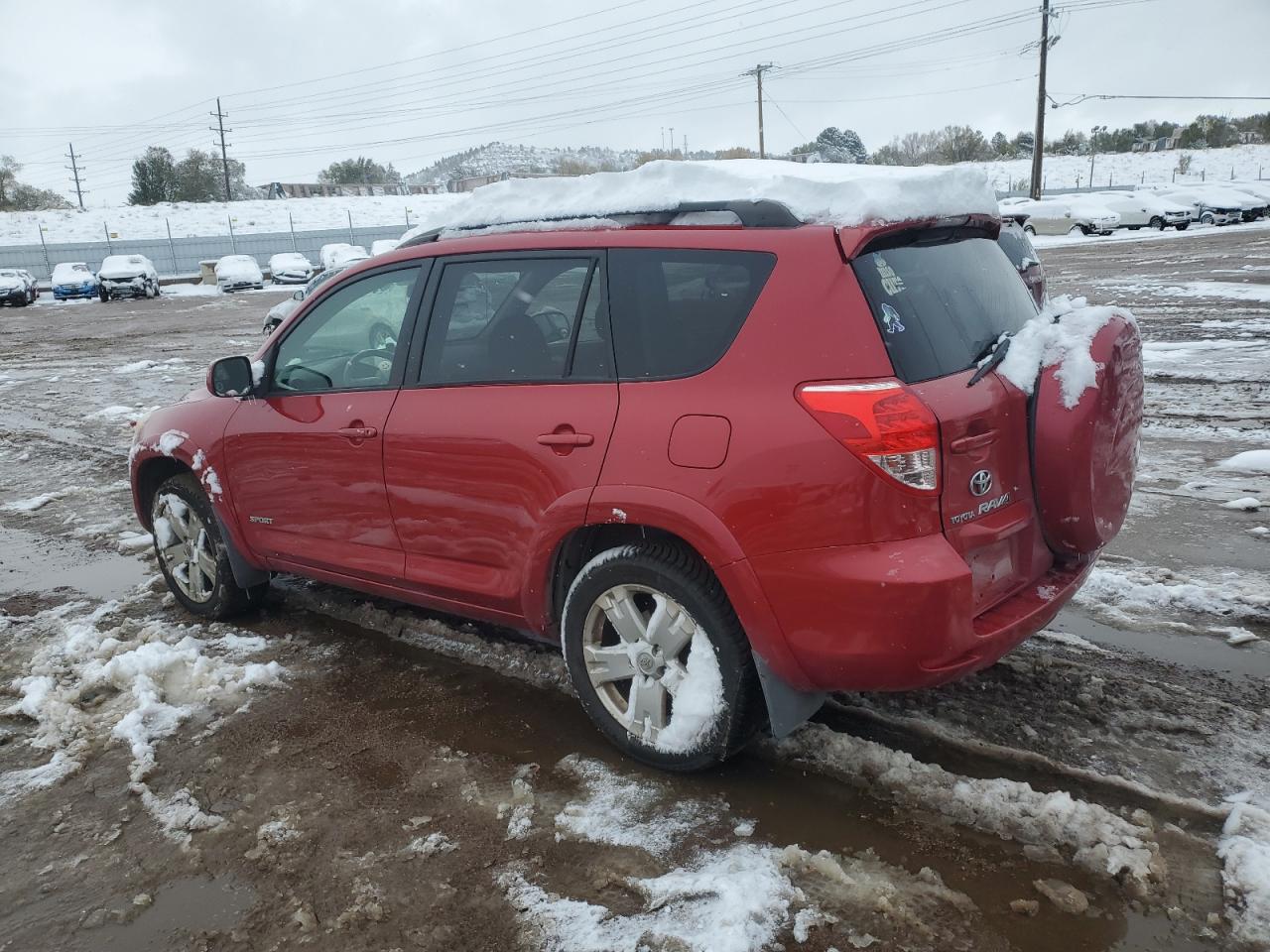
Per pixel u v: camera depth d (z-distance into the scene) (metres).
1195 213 39.38
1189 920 2.45
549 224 3.50
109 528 6.66
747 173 3.24
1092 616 4.30
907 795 2.99
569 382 3.23
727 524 2.81
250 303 31.28
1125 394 3.08
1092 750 3.20
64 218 65.19
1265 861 2.58
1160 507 5.76
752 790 3.09
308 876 2.82
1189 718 3.37
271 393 4.29
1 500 7.68
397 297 3.82
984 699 3.56
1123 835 2.73
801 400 2.72
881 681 2.76
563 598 3.45
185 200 84.00
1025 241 7.38
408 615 4.70
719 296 2.95
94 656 4.41
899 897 2.58
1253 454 6.60
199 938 2.60
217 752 3.54
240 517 4.44
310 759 3.46
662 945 2.46
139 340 20.89
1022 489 2.98
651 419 2.98
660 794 3.10
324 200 74.94
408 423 3.64
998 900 2.55
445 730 3.61
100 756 3.55
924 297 2.89
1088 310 3.16
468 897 2.69
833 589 2.69
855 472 2.64
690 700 3.04
